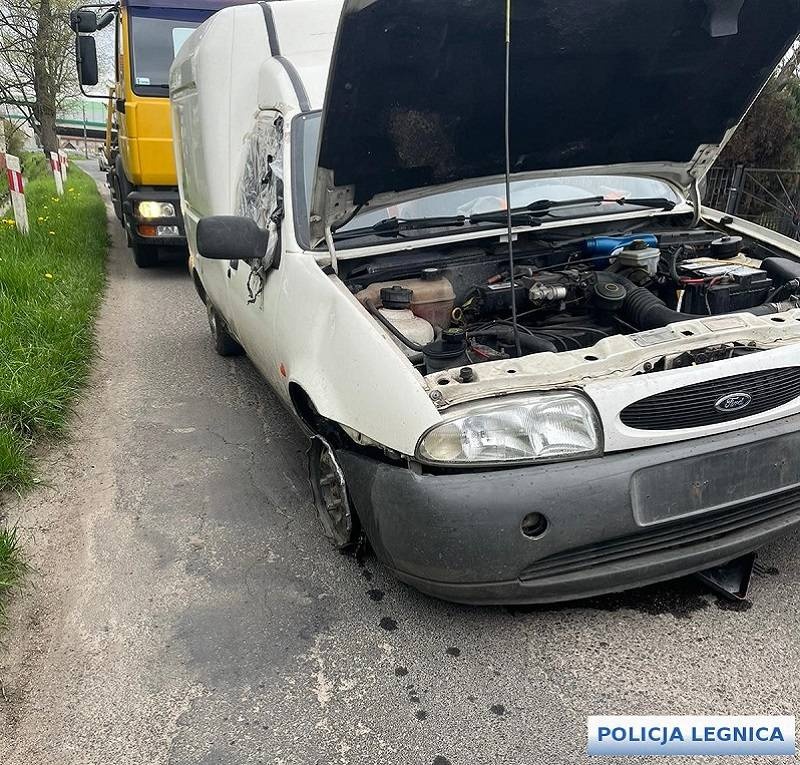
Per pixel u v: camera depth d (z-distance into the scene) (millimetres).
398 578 2738
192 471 4172
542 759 2295
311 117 3715
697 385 2543
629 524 2469
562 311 3453
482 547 2404
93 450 4461
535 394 2484
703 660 2652
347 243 3387
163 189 8930
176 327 7152
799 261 3711
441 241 3486
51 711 2531
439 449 2422
